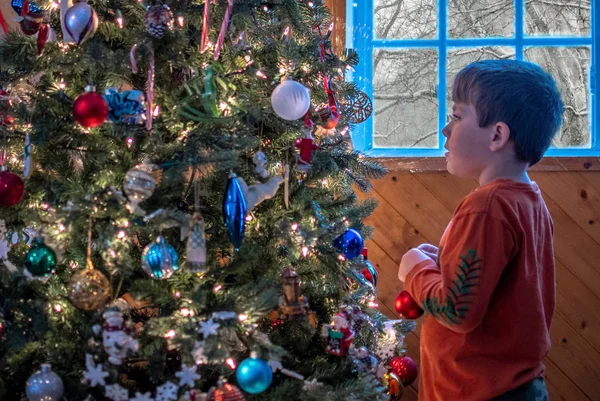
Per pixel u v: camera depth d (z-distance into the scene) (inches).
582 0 89.4
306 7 66.8
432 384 57.1
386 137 92.7
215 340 50.8
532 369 53.7
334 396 55.2
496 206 52.3
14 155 62.1
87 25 52.9
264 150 63.3
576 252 87.7
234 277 62.1
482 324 54.2
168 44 54.7
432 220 89.4
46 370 51.8
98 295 52.0
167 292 54.8
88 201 51.2
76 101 50.9
